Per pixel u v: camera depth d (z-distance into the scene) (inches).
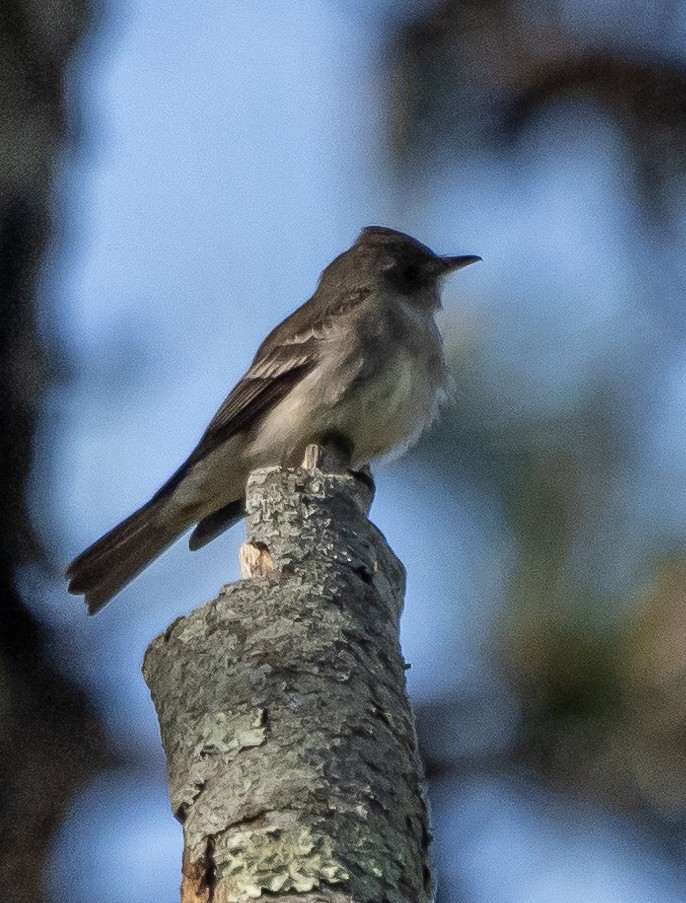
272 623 269.1
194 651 267.9
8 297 390.9
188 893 239.3
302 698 256.1
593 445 376.2
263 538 291.0
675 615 344.5
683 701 344.5
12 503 388.8
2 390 389.1
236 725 252.8
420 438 393.4
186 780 251.6
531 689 356.5
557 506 365.1
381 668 268.2
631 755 353.4
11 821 367.6
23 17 397.4
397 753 254.4
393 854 239.0
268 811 239.6
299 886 229.9
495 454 377.7
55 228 403.2
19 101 394.0
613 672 346.9
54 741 376.2
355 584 283.0
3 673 373.1
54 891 370.0
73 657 386.0
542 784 364.2
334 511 295.7
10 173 390.3
